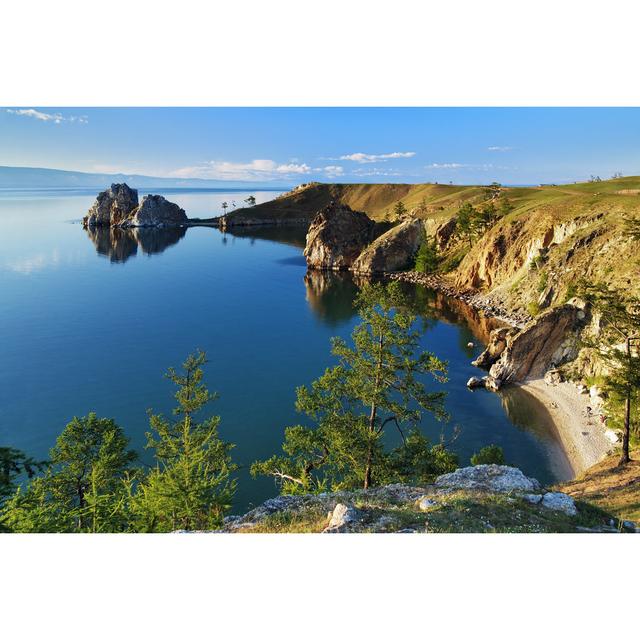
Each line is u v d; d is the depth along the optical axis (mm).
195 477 28938
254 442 61469
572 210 119875
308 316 127750
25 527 24438
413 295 143750
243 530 20984
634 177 186250
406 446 34625
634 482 31031
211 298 149125
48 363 92688
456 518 18906
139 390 79750
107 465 35938
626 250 84250
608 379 40156
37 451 61281
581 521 19406
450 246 173750
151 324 120625
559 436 58875
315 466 38719
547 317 74375
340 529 17438
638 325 38188
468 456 55219
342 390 36312
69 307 137250
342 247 195000
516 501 20812
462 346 95750
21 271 190500
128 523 29500
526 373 75125
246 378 84062
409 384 34844
